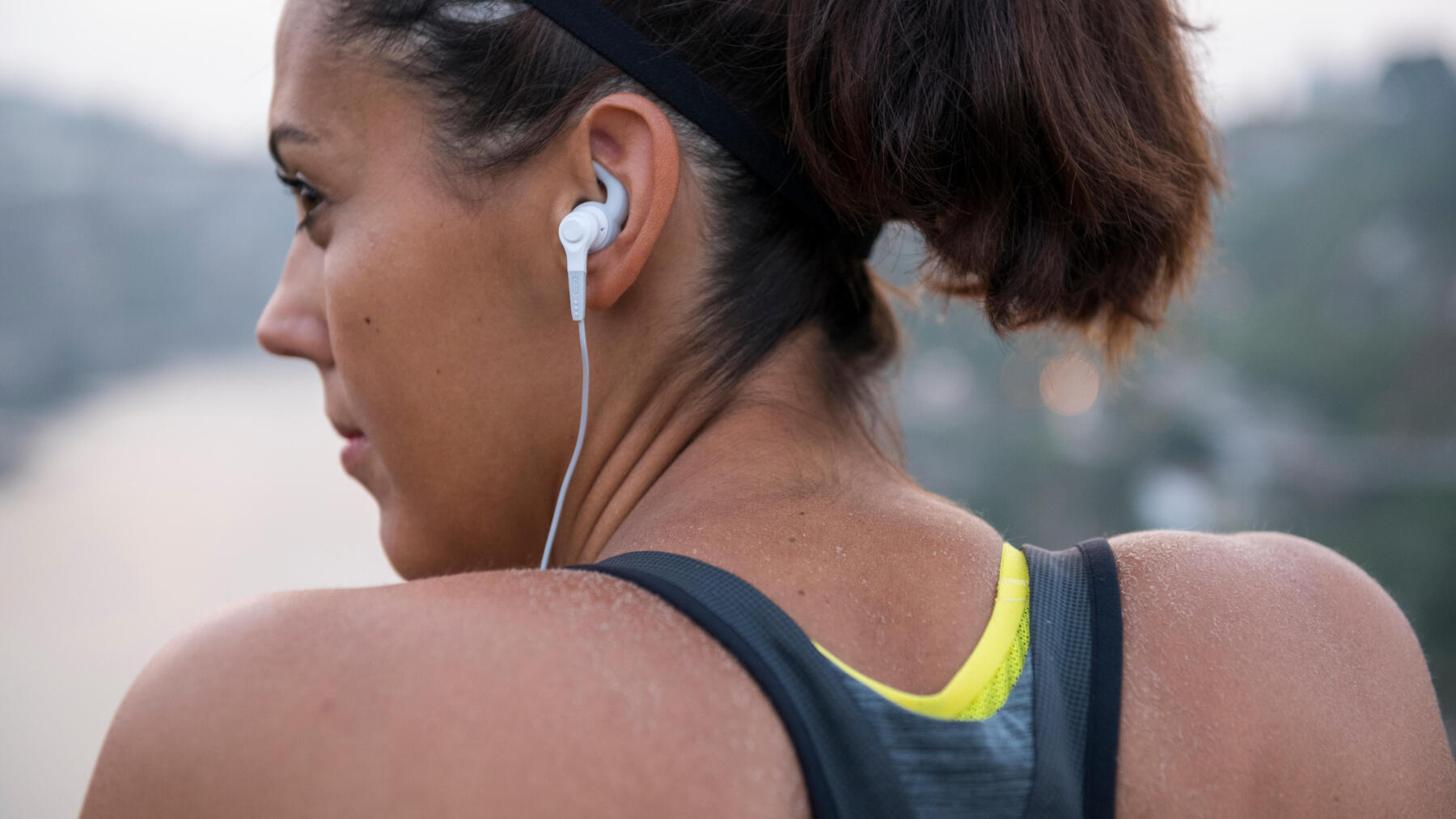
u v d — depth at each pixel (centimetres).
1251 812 56
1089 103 66
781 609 55
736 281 70
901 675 55
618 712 48
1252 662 60
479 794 45
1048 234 69
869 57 63
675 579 55
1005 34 64
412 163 70
